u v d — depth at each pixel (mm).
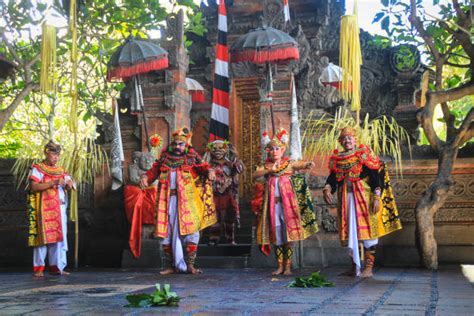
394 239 10141
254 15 13445
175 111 10469
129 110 10719
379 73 13469
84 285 6719
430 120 9258
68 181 8953
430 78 13703
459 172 9992
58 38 11438
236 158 10680
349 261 9789
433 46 9602
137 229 9852
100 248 11078
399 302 4789
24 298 5355
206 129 13664
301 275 7949
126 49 9898
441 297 5156
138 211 9867
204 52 14000
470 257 9852
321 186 10031
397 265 9898
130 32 11172
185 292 5719
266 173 8148
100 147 10969
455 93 9242
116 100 10430
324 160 10039
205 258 9602
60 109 16422
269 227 8094
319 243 9914
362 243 7723
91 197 11227
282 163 8156
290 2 13508
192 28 12852
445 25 9414
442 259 9945
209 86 13836
